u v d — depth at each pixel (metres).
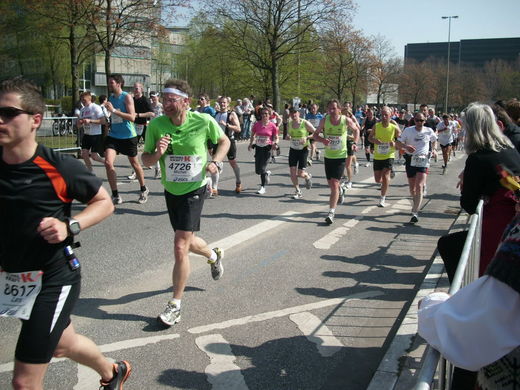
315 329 4.01
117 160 14.36
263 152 9.91
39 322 2.21
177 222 4.09
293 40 31.52
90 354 2.52
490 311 1.45
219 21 30.98
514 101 4.96
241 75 36.62
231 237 6.73
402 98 62.41
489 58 111.00
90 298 4.51
